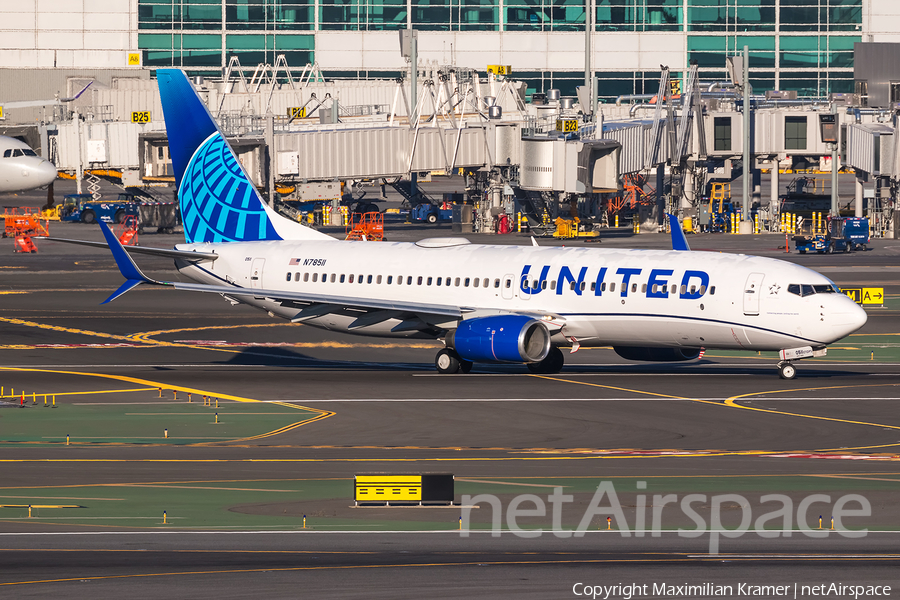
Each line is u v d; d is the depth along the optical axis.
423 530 113.44
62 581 93.19
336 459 147.38
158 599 88.12
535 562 100.12
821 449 152.62
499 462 145.12
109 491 129.62
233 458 147.88
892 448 153.00
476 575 95.38
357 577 94.62
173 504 123.94
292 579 93.88
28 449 153.12
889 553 104.06
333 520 117.56
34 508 121.62
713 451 151.62
